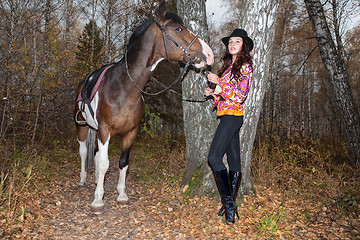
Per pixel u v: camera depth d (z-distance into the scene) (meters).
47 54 6.20
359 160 5.46
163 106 10.23
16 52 5.64
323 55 5.98
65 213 3.04
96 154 3.57
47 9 6.23
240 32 2.54
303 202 3.40
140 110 3.27
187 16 3.66
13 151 5.25
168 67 9.63
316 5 6.00
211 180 3.27
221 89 2.51
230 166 2.79
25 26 6.16
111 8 8.59
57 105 6.95
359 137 5.57
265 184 4.02
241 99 2.48
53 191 3.77
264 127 8.28
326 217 2.96
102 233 2.56
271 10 2.92
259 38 2.94
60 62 7.33
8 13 6.23
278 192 3.73
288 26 12.12
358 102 17.83
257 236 2.42
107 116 3.11
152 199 3.55
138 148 8.65
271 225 2.60
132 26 8.27
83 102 3.61
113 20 9.21
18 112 5.82
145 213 3.07
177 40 2.83
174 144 7.29
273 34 3.03
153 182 4.30
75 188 4.09
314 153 5.38
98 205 3.15
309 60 15.96
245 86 2.46
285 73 16.52
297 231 2.59
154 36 2.94
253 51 2.96
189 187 3.43
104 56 9.00
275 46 12.72
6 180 3.55
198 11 3.64
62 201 3.44
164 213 3.04
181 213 2.96
